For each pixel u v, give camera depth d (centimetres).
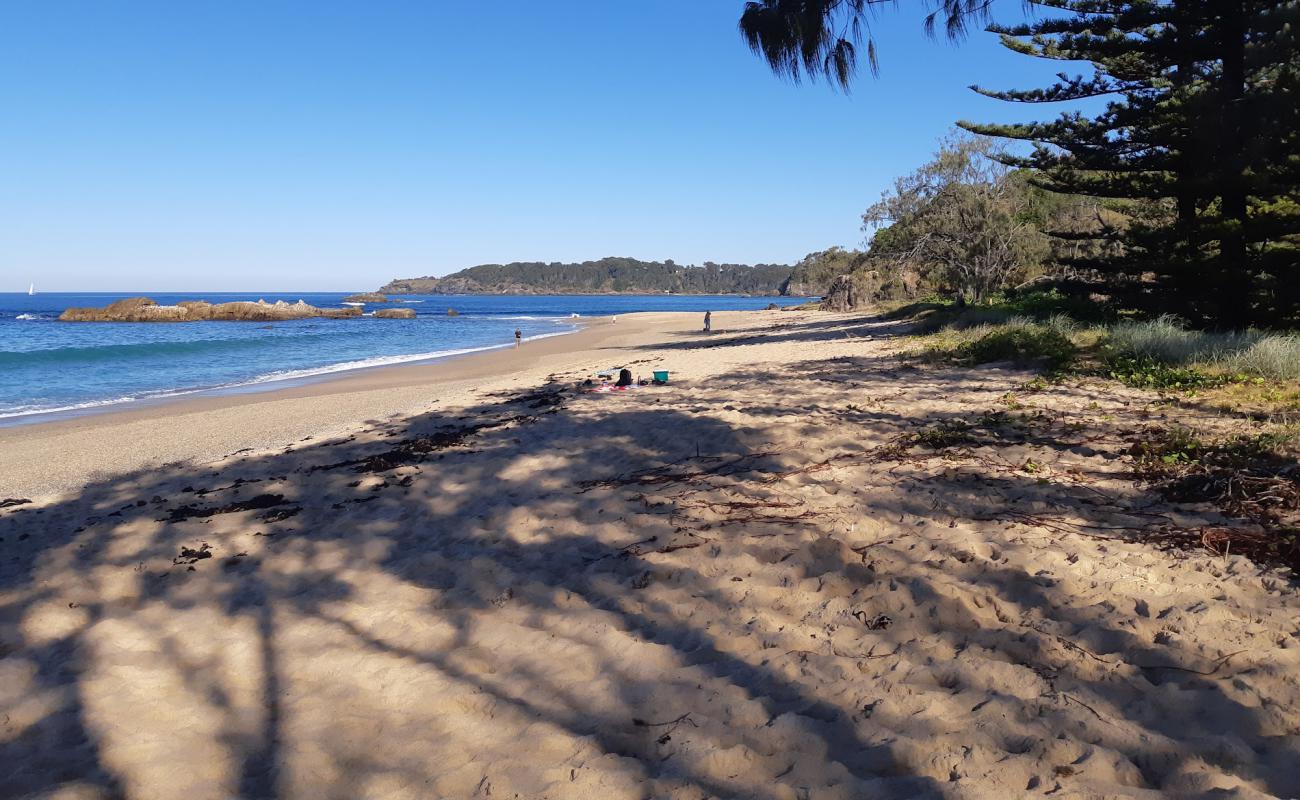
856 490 576
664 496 608
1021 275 3109
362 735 302
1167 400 808
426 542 560
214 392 1936
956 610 366
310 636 404
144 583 509
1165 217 2322
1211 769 233
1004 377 1097
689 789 249
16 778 280
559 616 407
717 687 316
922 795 233
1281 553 387
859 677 315
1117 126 1490
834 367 1441
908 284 4650
